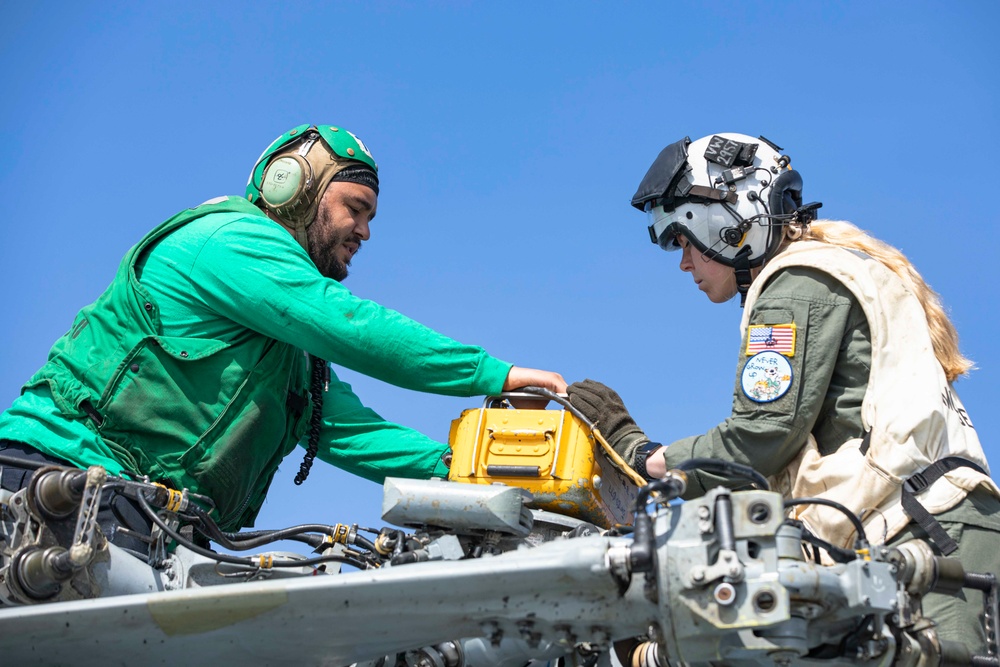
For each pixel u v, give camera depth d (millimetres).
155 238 4910
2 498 3809
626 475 4434
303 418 5188
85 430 4465
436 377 4664
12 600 3605
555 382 4609
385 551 3912
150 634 3344
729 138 4809
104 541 3879
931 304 4266
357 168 5383
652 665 3637
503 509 3771
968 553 3752
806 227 4715
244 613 3211
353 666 3850
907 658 3191
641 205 4996
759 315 4242
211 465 4613
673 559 2934
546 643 3582
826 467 3973
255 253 4785
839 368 4141
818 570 2910
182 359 4617
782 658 2994
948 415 3936
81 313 4812
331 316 4672
